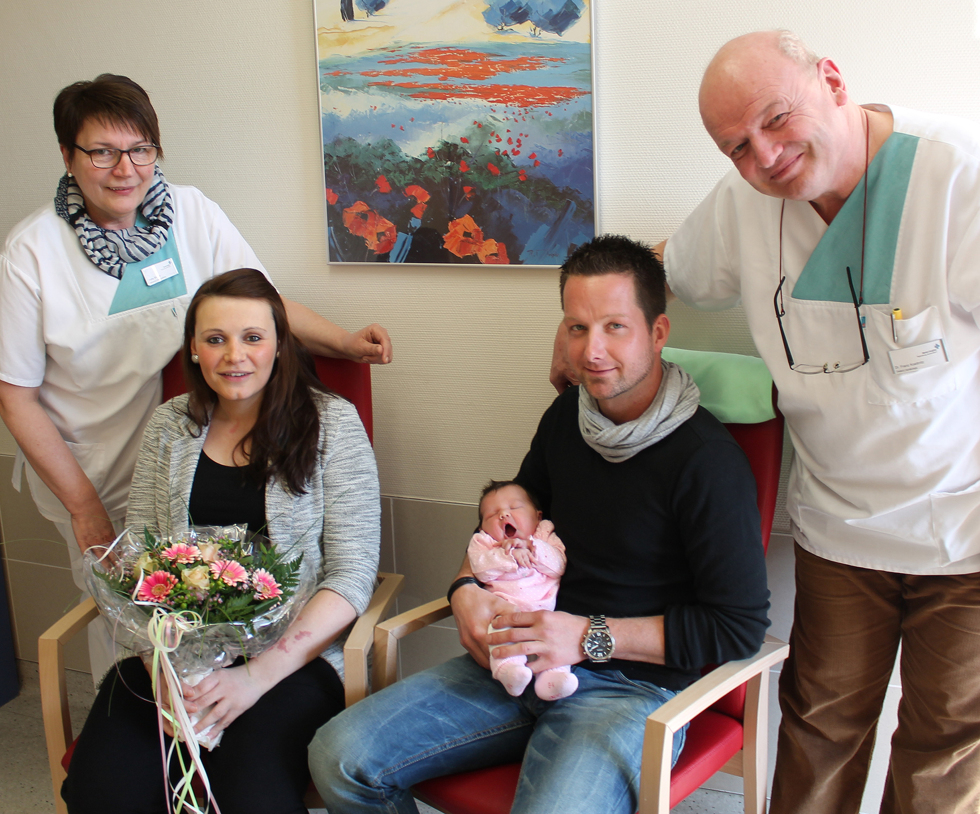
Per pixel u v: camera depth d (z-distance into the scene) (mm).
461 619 1541
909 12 1589
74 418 1932
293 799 1400
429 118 1900
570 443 1570
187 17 2066
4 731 2350
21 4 2184
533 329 1968
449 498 2156
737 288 1583
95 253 1804
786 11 1659
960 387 1294
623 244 1390
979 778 1470
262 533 1659
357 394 1897
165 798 1429
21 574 2600
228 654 1402
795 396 1438
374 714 1438
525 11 1776
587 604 1511
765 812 1663
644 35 1747
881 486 1396
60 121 1691
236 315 1567
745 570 1362
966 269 1232
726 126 1213
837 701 1588
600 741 1313
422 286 2035
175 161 2186
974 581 1384
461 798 1390
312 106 2016
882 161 1275
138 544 1545
